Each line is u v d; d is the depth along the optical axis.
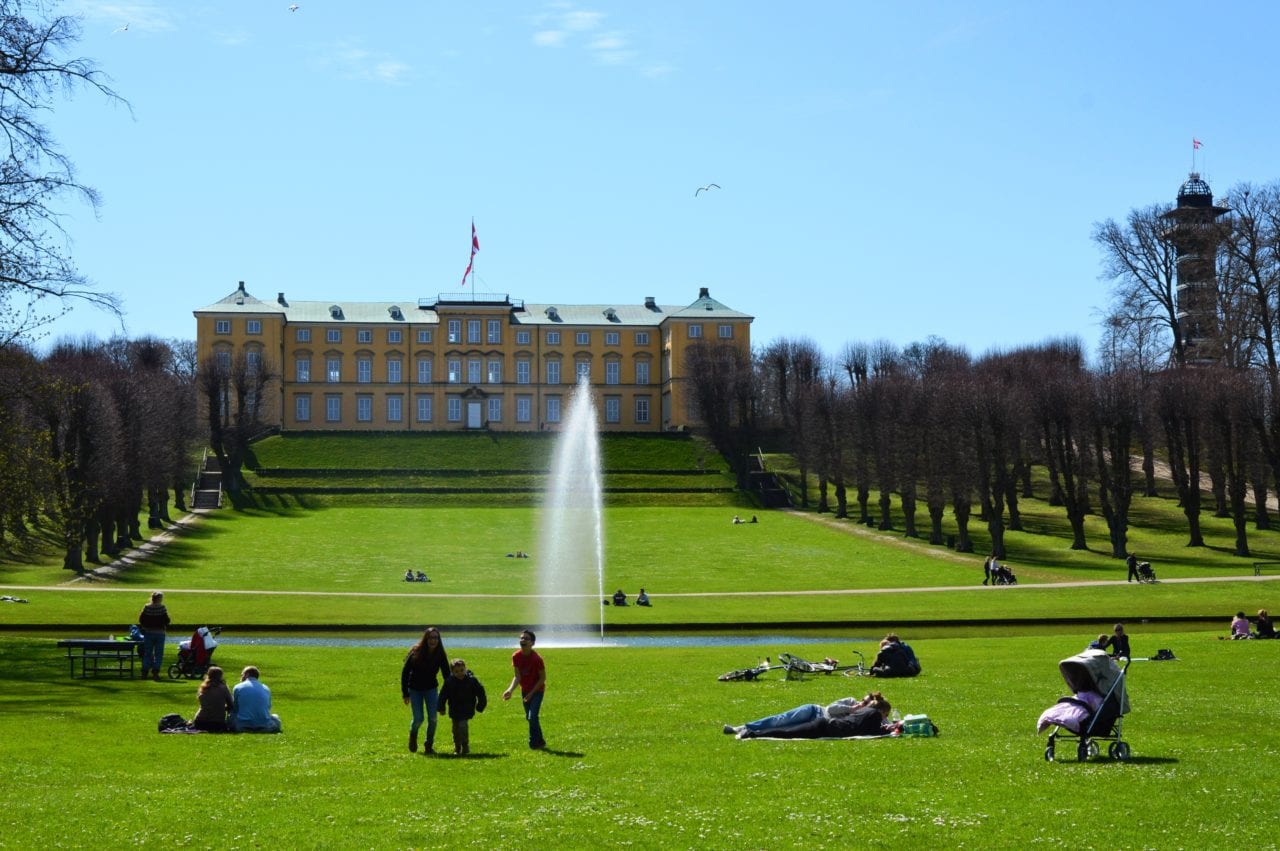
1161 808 16.20
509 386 189.00
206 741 22.75
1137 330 109.56
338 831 15.73
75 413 80.75
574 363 190.75
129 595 65.31
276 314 178.00
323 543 98.62
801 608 60.84
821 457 122.31
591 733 23.39
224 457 131.38
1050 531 102.12
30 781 18.70
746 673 33.06
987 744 21.20
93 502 82.62
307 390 185.50
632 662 38.44
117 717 25.61
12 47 34.94
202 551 93.19
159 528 106.44
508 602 64.75
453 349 188.25
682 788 17.91
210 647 34.28
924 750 20.62
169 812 16.69
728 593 70.62
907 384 111.00
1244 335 98.31
